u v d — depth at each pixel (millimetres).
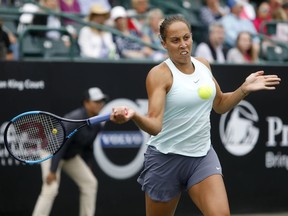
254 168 17562
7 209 15578
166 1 24000
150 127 9359
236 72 17406
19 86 15648
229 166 17297
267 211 17719
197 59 10391
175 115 10078
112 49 18219
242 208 17469
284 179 17875
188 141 10195
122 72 16406
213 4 22219
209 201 9938
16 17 19000
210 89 10031
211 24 20641
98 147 16234
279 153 17828
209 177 10094
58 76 15914
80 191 15344
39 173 15781
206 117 10195
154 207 10648
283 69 17875
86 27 17984
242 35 19328
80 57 17203
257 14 23031
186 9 23953
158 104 9719
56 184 14656
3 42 16750
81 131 14445
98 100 14836
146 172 10602
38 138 10703
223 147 17219
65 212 16031
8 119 15555
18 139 10867
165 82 9891
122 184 16484
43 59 15922
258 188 17594
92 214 15227
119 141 16438
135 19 20250
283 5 23281
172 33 9859
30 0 18422
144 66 16562
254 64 17594
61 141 10141
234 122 17328
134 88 16516
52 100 15875
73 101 16016
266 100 17688
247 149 17500
